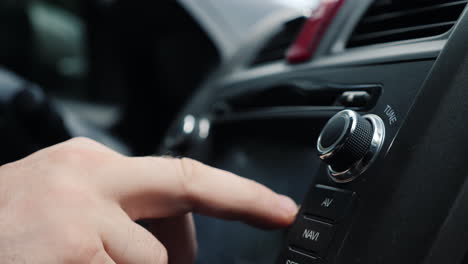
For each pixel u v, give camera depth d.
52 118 0.77
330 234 0.35
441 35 0.41
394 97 0.39
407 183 0.33
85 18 1.59
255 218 0.41
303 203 0.40
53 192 0.35
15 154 0.75
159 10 1.11
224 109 0.75
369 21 0.55
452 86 0.34
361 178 0.36
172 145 0.80
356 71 0.48
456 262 0.32
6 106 0.72
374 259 0.32
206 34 1.05
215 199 0.40
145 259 0.36
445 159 0.33
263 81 0.67
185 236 0.44
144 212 0.39
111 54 1.54
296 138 0.59
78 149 0.39
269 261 0.54
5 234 0.33
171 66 1.26
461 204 0.32
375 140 0.37
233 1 1.08
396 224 0.32
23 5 2.27
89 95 1.87
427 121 0.34
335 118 0.38
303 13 0.77
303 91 0.56
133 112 1.42
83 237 0.33
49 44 2.28
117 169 0.38
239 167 0.68
